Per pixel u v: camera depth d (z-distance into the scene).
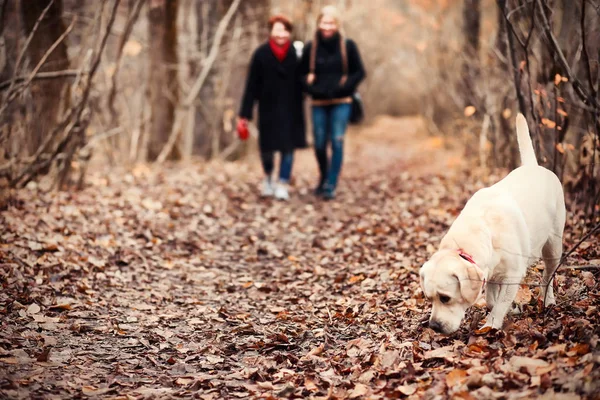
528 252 4.06
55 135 7.80
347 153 15.88
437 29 13.77
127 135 11.68
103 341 4.39
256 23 13.53
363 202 8.82
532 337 3.74
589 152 5.93
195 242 6.86
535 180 4.30
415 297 4.86
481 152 9.30
